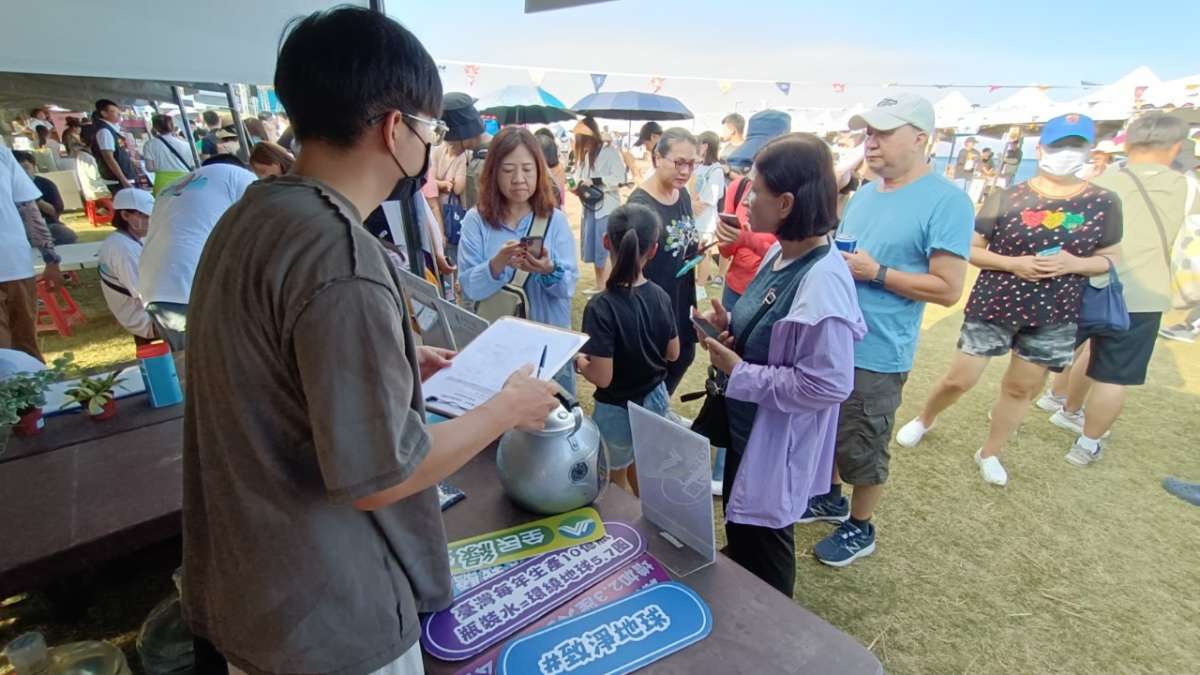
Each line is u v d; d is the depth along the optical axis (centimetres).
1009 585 195
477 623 83
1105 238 217
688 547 97
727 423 144
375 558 68
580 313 459
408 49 61
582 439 103
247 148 502
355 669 67
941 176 180
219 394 59
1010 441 289
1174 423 305
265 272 55
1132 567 203
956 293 172
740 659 76
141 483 128
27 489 126
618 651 78
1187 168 218
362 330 54
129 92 610
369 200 67
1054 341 229
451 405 98
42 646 127
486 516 106
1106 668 163
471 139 414
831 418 143
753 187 124
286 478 60
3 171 305
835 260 123
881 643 171
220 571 66
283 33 63
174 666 144
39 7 171
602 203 408
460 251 222
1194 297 270
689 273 237
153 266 223
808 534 221
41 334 404
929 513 233
